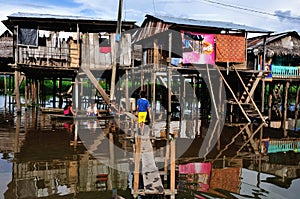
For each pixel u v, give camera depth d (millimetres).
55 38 19625
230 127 17016
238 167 9688
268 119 18797
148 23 21266
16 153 10305
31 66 18641
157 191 6914
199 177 8609
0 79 40156
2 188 7363
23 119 17266
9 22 19062
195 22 19141
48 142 11945
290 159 10773
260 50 21750
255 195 7371
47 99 31078
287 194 7473
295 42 23531
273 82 22047
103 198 6988
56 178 8141
